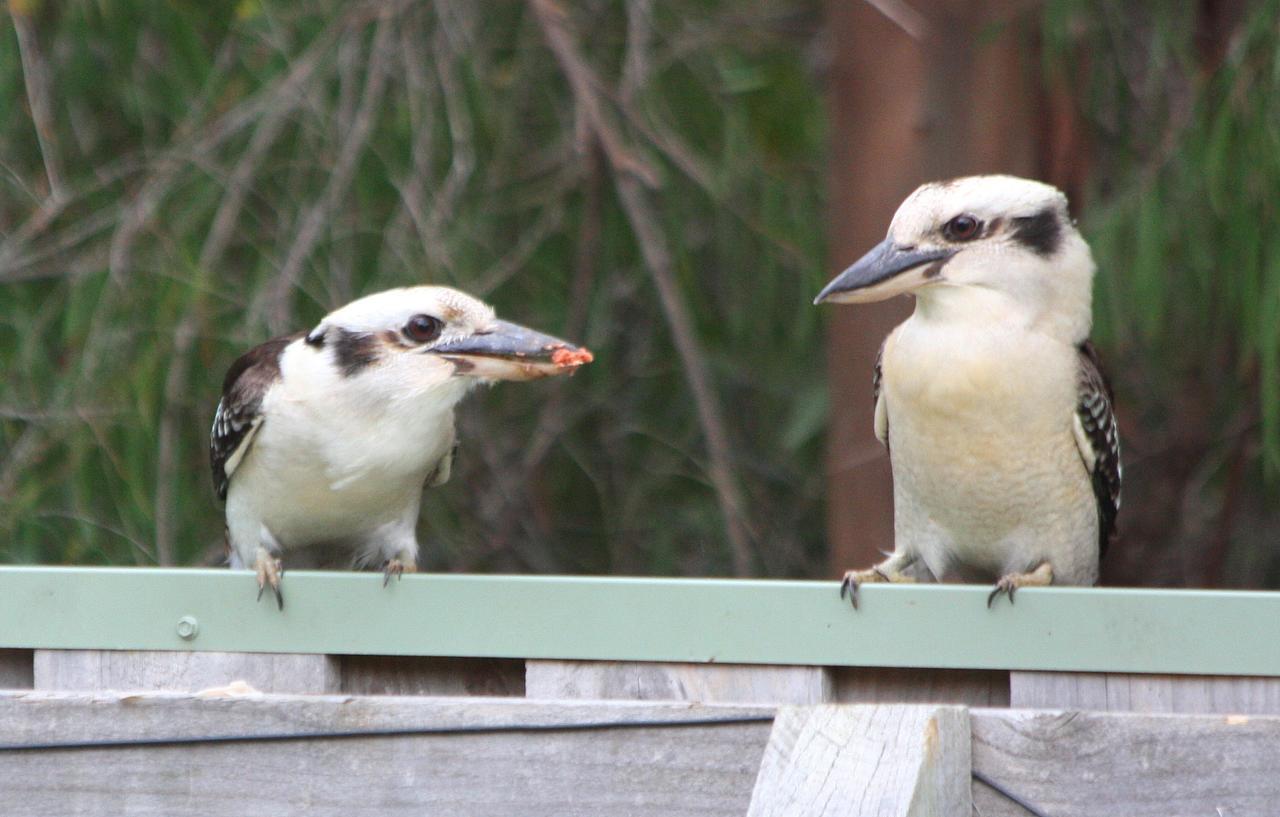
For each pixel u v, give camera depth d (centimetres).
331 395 659
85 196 992
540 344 660
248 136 995
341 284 952
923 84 921
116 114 1028
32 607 523
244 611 516
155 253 934
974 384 632
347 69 963
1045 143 961
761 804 409
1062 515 666
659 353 1127
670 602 489
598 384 1095
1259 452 1057
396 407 660
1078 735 431
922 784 405
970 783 432
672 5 1081
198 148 934
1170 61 1023
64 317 962
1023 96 934
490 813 451
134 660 521
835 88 958
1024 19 936
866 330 938
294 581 513
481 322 668
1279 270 831
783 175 1080
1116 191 1013
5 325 950
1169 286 962
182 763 470
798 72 1093
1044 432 645
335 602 510
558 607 495
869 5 928
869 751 411
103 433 897
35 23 972
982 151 920
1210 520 1134
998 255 635
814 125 1083
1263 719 423
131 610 520
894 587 481
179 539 939
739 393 1156
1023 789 430
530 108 1089
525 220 1098
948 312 643
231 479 703
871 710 420
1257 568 1106
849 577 498
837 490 948
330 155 970
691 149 1078
